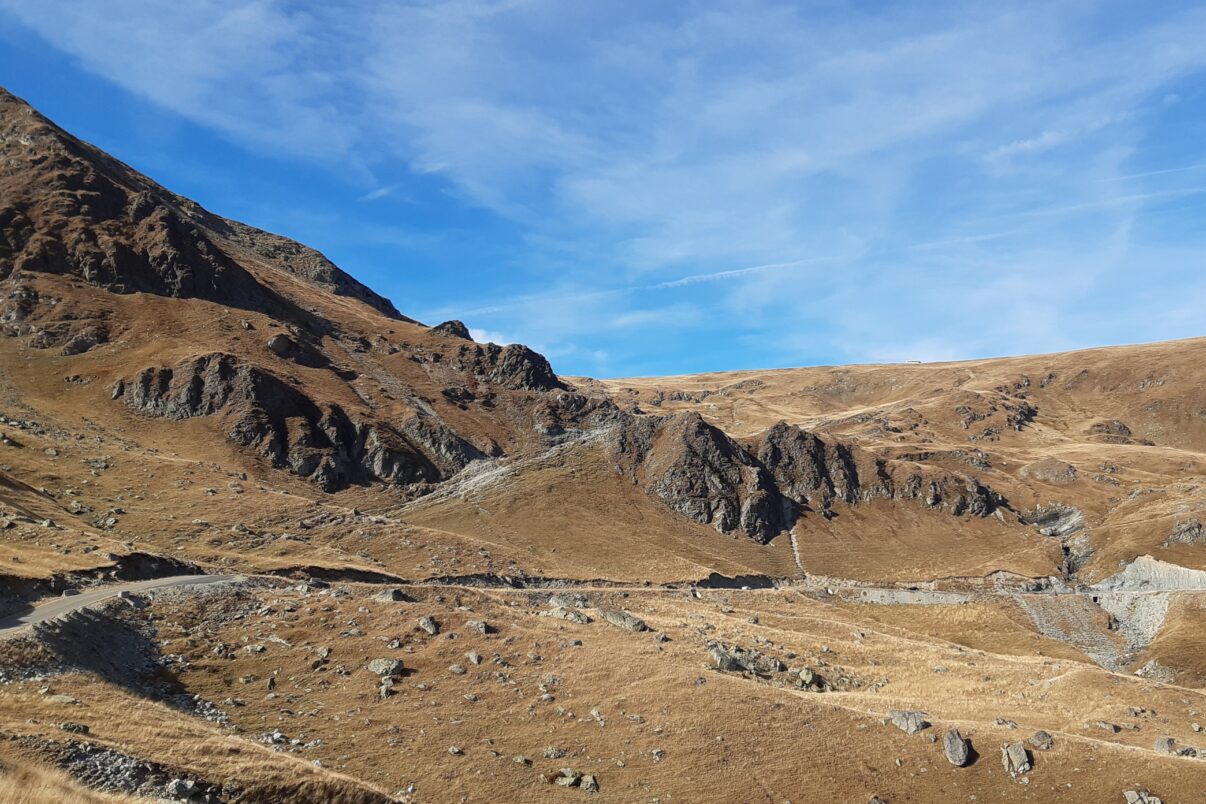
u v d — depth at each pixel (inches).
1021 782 2468.0
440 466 7003.0
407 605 3149.6
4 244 7145.7
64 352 6476.4
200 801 1470.2
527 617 3363.7
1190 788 2416.3
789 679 3142.2
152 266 7770.7
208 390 6373.0
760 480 7755.9
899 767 2490.2
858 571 6988.2
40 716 1620.3
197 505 4672.7
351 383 7731.3
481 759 2284.7
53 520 3659.0
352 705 2458.2
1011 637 5807.1
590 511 6722.4
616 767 2353.6
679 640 3339.1
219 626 2758.4
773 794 2319.1
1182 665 5255.9
